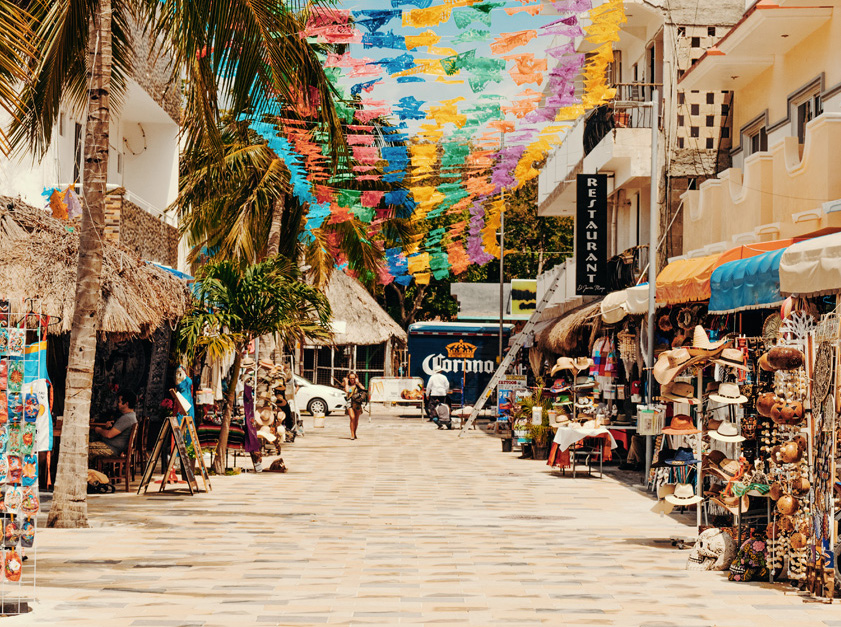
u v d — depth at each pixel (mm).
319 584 8164
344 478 17141
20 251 11836
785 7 16219
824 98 16594
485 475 18047
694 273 13312
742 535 9000
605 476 18172
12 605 7191
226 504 13336
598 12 10664
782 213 15180
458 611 7230
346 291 41688
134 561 9125
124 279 13867
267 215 27000
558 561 9367
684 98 21938
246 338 17672
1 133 7449
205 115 12172
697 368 10242
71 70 12195
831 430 7781
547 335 26484
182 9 11281
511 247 52938
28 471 7797
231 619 6934
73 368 11188
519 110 11406
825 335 7953
